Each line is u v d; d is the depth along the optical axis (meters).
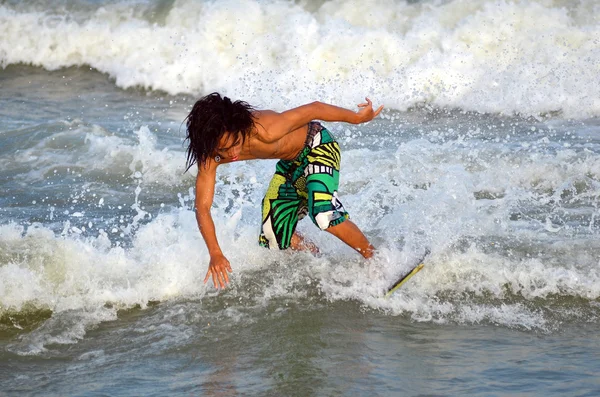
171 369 15.34
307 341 16.44
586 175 26.19
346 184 25.94
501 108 37.06
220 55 45.25
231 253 20.42
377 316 17.61
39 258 19.36
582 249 20.30
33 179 28.89
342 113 17.83
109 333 17.12
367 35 42.88
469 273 19.09
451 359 15.38
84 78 47.59
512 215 23.28
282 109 39.56
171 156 29.86
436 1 45.19
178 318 17.75
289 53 43.66
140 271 19.47
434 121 35.53
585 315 17.41
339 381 14.57
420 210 22.23
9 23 50.38
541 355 15.47
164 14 49.09
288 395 14.05
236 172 27.05
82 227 23.53
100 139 31.83
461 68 40.69
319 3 45.81
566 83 38.06
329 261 20.22
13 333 17.25
